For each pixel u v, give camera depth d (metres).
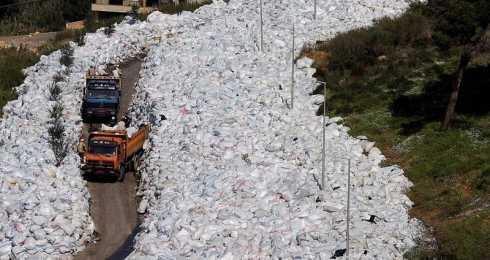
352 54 74.44
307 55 76.12
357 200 48.16
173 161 56.84
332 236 43.31
